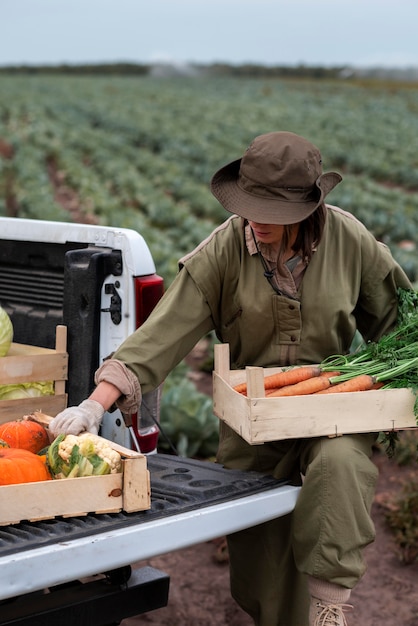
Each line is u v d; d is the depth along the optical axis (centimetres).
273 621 368
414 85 11169
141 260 359
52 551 257
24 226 396
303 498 314
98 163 3023
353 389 329
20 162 2866
